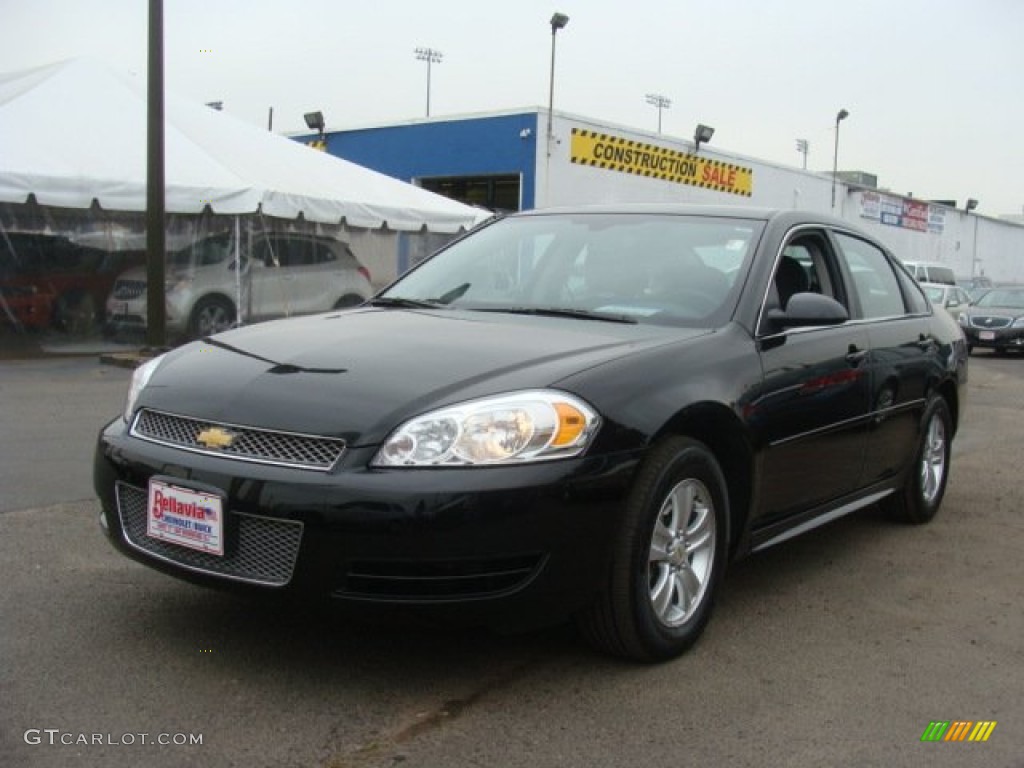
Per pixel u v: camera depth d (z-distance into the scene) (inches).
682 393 132.7
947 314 240.2
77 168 471.8
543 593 117.6
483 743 113.0
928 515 222.4
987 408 447.2
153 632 140.4
